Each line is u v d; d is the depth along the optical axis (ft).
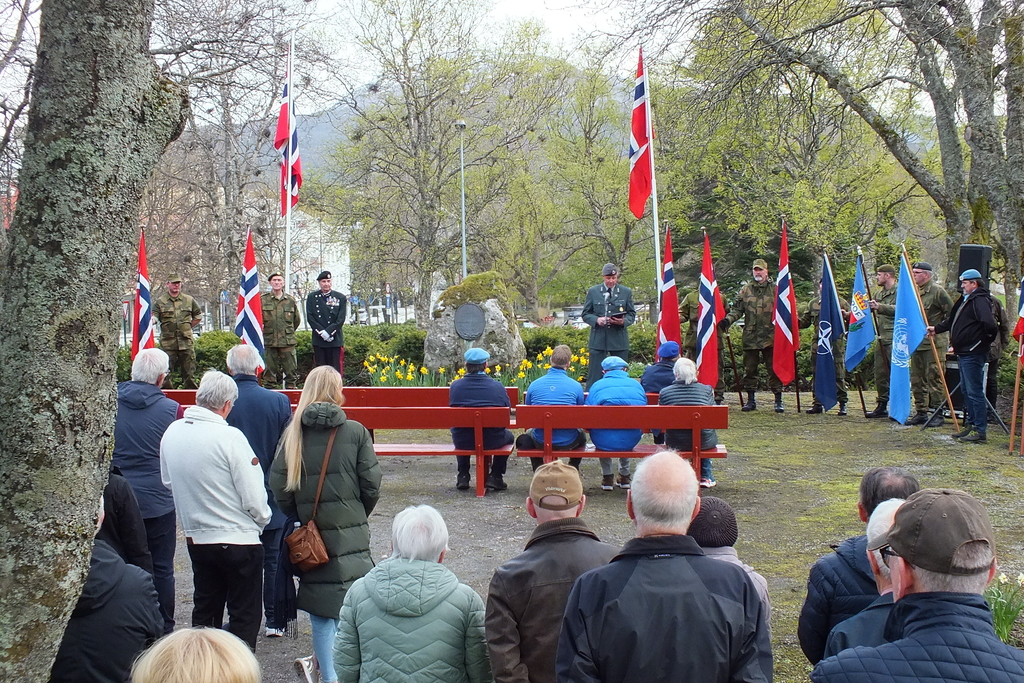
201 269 96.68
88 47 6.86
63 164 6.78
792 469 28.96
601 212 98.17
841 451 31.42
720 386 42.37
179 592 19.66
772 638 15.97
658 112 67.21
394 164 89.40
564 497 10.28
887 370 37.32
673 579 8.29
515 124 94.68
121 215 7.00
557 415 25.94
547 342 53.88
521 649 10.09
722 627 8.13
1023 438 29.35
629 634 8.10
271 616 17.24
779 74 48.03
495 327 47.19
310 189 93.45
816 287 75.00
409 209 94.27
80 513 6.81
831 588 9.89
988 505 23.65
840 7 41.09
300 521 14.40
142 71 7.12
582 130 104.12
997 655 6.51
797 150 72.08
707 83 47.70
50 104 6.86
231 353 17.56
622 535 22.52
